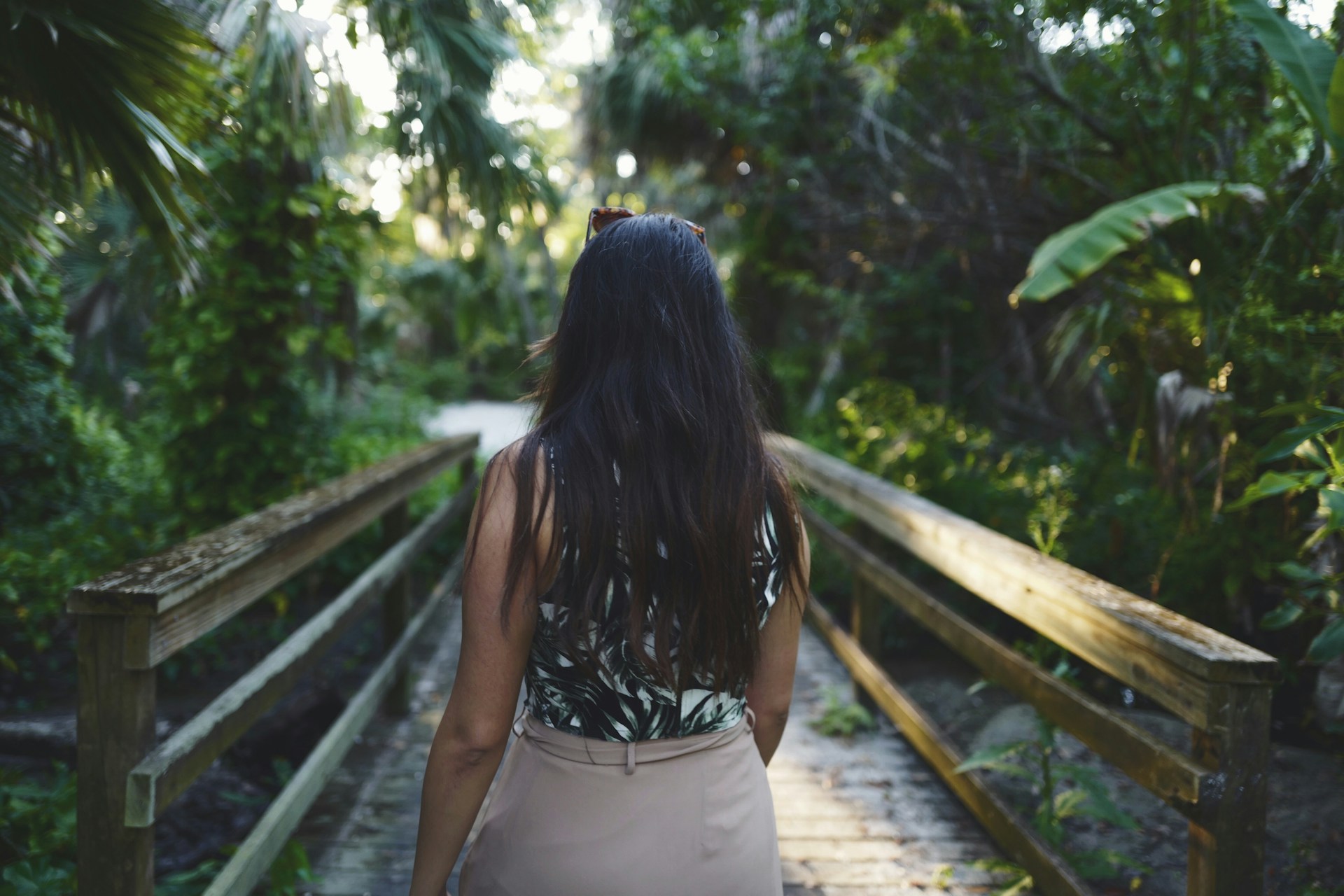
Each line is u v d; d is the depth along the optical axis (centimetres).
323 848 251
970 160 444
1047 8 310
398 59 454
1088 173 359
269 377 490
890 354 684
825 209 597
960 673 415
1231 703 141
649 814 97
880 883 233
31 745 307
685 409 97
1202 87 279
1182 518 285
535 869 97
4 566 382
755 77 595
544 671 98
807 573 109
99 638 150
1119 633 167
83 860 150
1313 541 214
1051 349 333
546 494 94
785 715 116
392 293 1448
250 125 393
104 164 242
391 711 351
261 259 467
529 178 522
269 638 470
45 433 422
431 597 415
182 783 159
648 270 102
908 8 384
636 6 655
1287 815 237
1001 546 233
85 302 640
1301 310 238
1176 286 258
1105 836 252
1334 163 226
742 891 100
